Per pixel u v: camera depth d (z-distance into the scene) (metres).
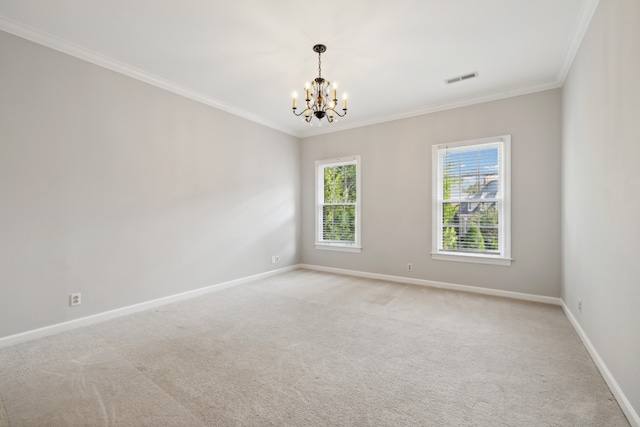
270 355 2.34
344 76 3.49
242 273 4.63
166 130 3.66
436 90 3.85
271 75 3.48
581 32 2.55
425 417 1.64
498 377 2.03
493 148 4.00
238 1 2.25
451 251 4.30
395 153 4.73
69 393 1.85
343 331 2.81
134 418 1.62
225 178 4.38
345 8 2.34
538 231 3.68
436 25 2.55
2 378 2.01
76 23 2.52
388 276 4.81
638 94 1.58
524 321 3.05
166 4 2.28
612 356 1.89
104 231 3.10
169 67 3.29
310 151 5.71
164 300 3.60
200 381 1.98
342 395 1.84
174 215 3.73
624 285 1.73
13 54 2.53
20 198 2.57
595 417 1.64
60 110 2.79
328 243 5.52
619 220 1.82
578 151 2.75
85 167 2.96
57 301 2.77
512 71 3.35
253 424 1.58
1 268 2.47
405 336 2.70
